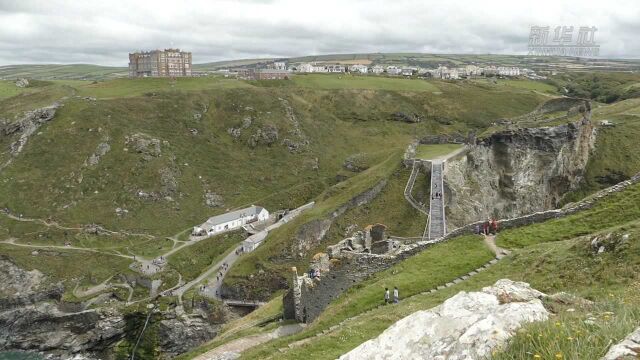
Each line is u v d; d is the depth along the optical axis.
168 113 168.75
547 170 105.38
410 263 35.56
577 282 24.62
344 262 38.66
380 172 106.69
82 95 179.25
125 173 141.12
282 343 29.41
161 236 126.75
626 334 9.15
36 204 131.88
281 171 159.75
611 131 120.75
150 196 137.50
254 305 93.44
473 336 10.86
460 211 89.12
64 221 126.81
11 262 108.75
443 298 27.84
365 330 25.34
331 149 176.25
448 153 101.00
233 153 165.38
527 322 10.69
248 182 153.50
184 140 161.12
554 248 29.45
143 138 150.50
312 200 143.38
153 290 102.88
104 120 153.88
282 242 98.38
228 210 141.25
